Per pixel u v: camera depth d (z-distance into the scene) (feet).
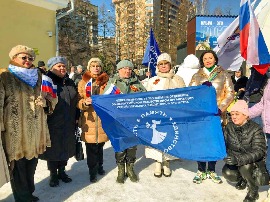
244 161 10.16
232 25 14.49
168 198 11.65
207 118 11.37
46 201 11.44
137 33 120.26
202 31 49.73
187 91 11.51
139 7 125.49
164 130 11.62
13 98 9.63
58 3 31.60
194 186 12.76
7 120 9.59
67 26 102.78
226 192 12.14
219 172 14.40
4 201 11.54
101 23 107.04
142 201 11.43
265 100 10.89
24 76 9.84
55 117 11.83
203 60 12.66
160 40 124.47
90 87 12.41
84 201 11.46
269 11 16.63
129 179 13.58
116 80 13.01
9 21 27.55
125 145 11.90
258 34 10.82
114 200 11.53
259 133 10.53
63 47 102.12
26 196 10.55
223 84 12.30
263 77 13.28
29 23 29.78
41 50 31.53
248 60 10.93
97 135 12.83
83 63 107.34
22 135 9.87
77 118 13.00
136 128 11.75
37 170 14.80
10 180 10.08
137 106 11.75
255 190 10.80
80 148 12.95
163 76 13.74
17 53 9.80
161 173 14.05
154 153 13.50
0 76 9.52
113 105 11.74
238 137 10.82
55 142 11.92
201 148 11.23
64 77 12.22
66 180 13.30
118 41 109.19
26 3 29.22
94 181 13.25
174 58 126.11
